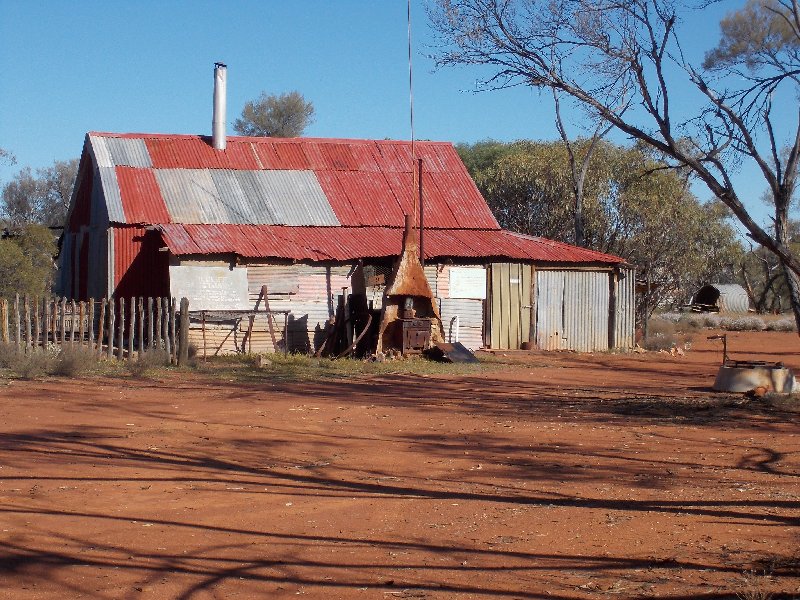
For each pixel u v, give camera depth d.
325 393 19.19
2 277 34.25
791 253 11.34
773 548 8.38
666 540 8.64
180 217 30.38
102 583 7.10
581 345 33.41
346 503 9.89
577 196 40.62
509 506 9.89
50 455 11.91
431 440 13.80
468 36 13.22
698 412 16.91
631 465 12.14
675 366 28.20
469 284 31.70
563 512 9.66
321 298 29.44
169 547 8.12
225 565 7.66
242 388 19.72
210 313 27.72
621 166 46.38
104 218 30.67
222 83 34.44
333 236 31.05
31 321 24.06
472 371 24.69
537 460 12.40
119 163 32.22
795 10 12.87
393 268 27.91
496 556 8.08
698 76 12.59
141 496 9.94
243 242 29.05
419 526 9.03
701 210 50.34
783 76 12.73
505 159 51.22
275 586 7.16
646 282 36.50
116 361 23.55
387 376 22.94
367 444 13.39
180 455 12.23
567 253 32.94
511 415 16.45
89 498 9.77
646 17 12.46
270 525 8.95
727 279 83.38
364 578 7.41
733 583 7.30
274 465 11.80
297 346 29.05
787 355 33.22
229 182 32.78
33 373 20.55
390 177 35.41
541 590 7.15
